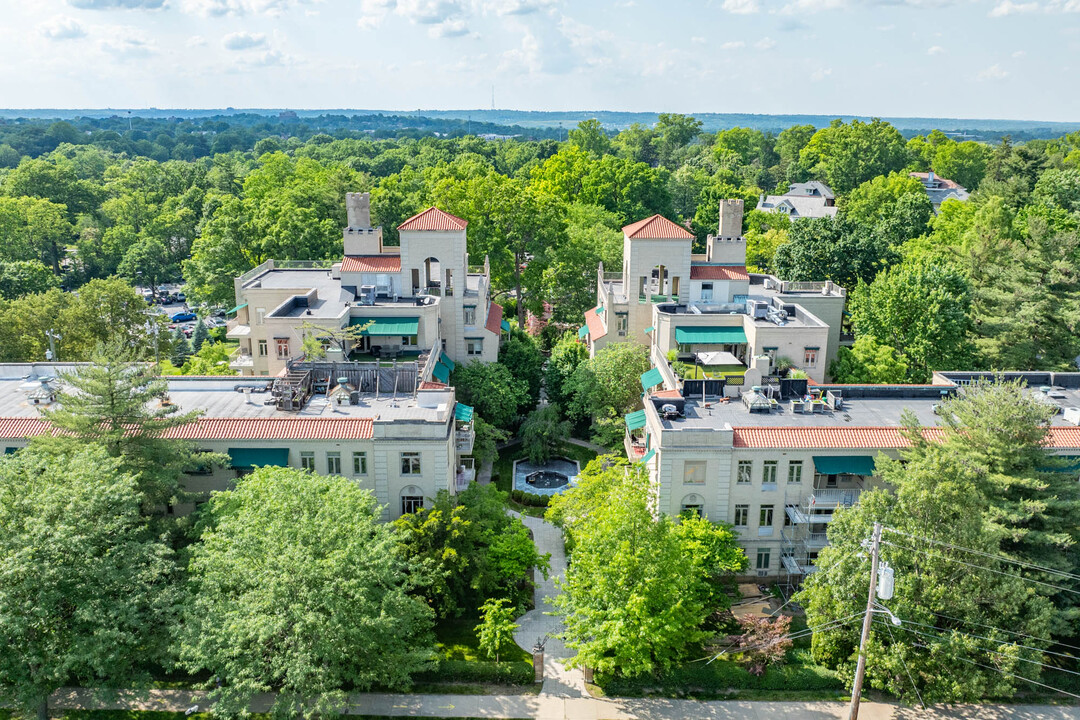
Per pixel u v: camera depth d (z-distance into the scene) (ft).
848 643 154.10
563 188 504.02
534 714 147.43
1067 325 252.62
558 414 265.13
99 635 127.34
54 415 160.15
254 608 132.77
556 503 187.32
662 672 155.43
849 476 183.32
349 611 137.28
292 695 132.26
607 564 153.17
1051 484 157.58
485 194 346.74
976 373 219.61
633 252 276.00
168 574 148.56
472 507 177.68
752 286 309.83
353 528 144.25
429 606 156.76
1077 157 630.74
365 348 253.65
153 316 325.83
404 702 149.38
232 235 369.71
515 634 170.09
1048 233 272.31
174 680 153.89
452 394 197.77
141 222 580.71
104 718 143.33
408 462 179.32
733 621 169.78
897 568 147.13
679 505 179.01
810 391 204.33
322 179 495.82
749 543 182.29
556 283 363.35
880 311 268.62
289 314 247.09
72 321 281.95
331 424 179.22
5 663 126.93
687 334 250.57
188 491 178.29
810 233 348.79
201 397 202.80
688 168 634.84
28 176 579.07
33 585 127.65
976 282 306.96
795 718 148.46
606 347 266.16
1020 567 153.79
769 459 176.24
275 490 147.23
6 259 454.81
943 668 143.74
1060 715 150.30
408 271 268.21
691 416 190.80
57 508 132.77
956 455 154.30
